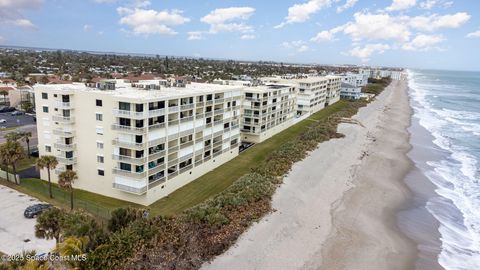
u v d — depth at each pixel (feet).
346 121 358.43
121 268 98.32
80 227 98.53
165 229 119.24
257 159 230.07
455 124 402.31
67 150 158.51
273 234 131.75
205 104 186.91
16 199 148.97
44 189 161.38
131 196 152.97
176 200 159.43
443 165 242.17
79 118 156.25
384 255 127.34
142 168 146.92
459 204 177.99
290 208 153.48
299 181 184.24
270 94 282.15
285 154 222.07
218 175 196.24
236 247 121.60
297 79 432.66
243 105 271.08
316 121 381.60
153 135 149.79
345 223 147.95
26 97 369.71
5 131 263.29
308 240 131.23
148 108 144.56
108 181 156.15
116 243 103.04
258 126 271.08
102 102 147.95
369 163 234.79
